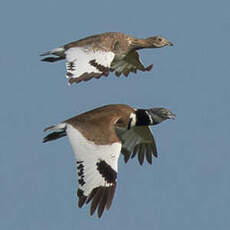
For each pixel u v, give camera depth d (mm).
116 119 17312
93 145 16219
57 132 17578
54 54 19312
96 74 18234
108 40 19578
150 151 19891
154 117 18922
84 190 15734
